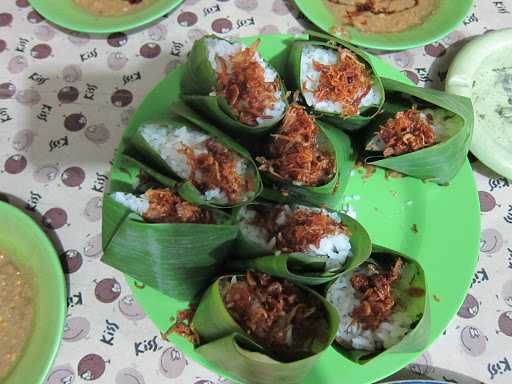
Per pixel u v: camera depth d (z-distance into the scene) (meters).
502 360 0.28
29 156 0.31
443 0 0.36
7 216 0.27
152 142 0.29
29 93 0.33
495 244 0.31
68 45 0.35
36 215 0.30
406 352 0.26
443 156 0.29
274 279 0.27
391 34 0.35
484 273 0.30
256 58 0.32
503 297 0.30
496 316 0.29
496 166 0.31
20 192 0.30
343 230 0.28
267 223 0.29
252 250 0.27
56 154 0.32
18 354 0.25
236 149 0.29
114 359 0.26
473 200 0.31
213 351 0.24
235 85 0.30
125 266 0.26
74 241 0.29
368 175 0.32
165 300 0.27
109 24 0.33
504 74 0.35
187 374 0.27
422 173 0.31
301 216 0.28
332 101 0.32
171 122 0.30
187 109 0.30
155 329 0.27
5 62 0.34
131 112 0.33
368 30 0.36
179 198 0.28
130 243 0.25
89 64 0.35
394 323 0.27
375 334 0.27
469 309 0.29
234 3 0.37
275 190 0.30
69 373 0.26
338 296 0.28
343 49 0.32
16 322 0.26
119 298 0.28
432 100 0.30
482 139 0.32
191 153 0.29
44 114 0.33
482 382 0.27
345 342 0.27
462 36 0.38
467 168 0.32
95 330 0.27
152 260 0.26
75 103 0.33
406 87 0.31
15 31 0.35
